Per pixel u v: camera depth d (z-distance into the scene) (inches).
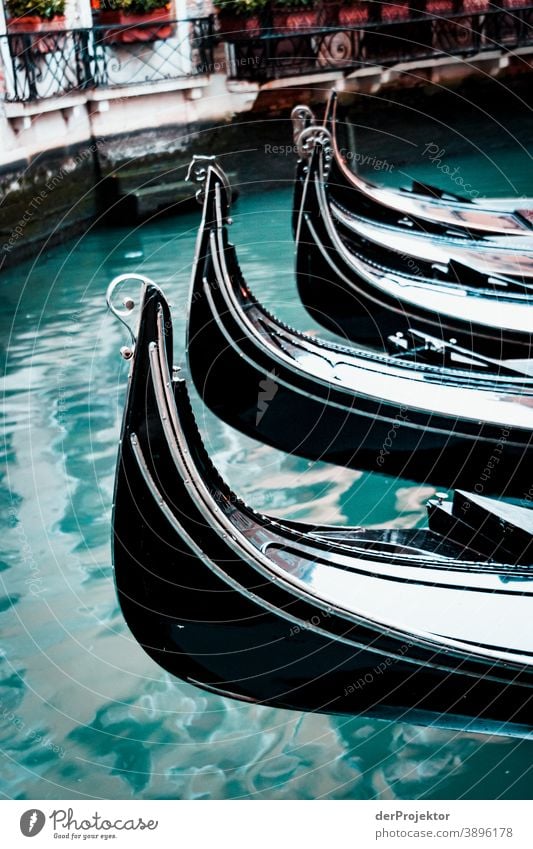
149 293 136.5
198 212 565.0
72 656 203.6
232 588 153.1
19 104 438.6
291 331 237.0
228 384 239.0
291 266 454.3
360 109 655.1
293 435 241.3
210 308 230.4
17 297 416.2
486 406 224.7
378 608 155.4
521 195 568.1
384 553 168.1
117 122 523.5
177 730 183.3
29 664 201.0
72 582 228.1
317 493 266.7
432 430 226.5
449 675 153.4
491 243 327.3
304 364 231.6
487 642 150.9
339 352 237.3
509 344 275.9
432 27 657.6
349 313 299.0
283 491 267.3
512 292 290.2
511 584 162.9
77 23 490.9
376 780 169.5
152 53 544.4
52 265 462.0
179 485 146.5
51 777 172.1
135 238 508.4
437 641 150.9
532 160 644.7
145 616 156.3
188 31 554.6
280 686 162.4
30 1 452.4
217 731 183.2
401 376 233.8
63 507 258.4
